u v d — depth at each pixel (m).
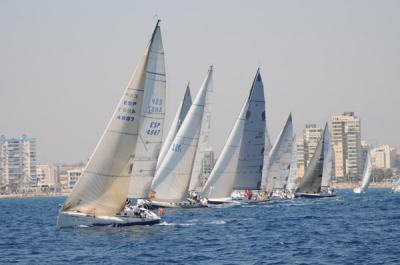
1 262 141.75
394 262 136.50
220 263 137.50
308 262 138.50
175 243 166.88
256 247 161.50
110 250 154.88
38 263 139.62
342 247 160.25
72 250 156.00
